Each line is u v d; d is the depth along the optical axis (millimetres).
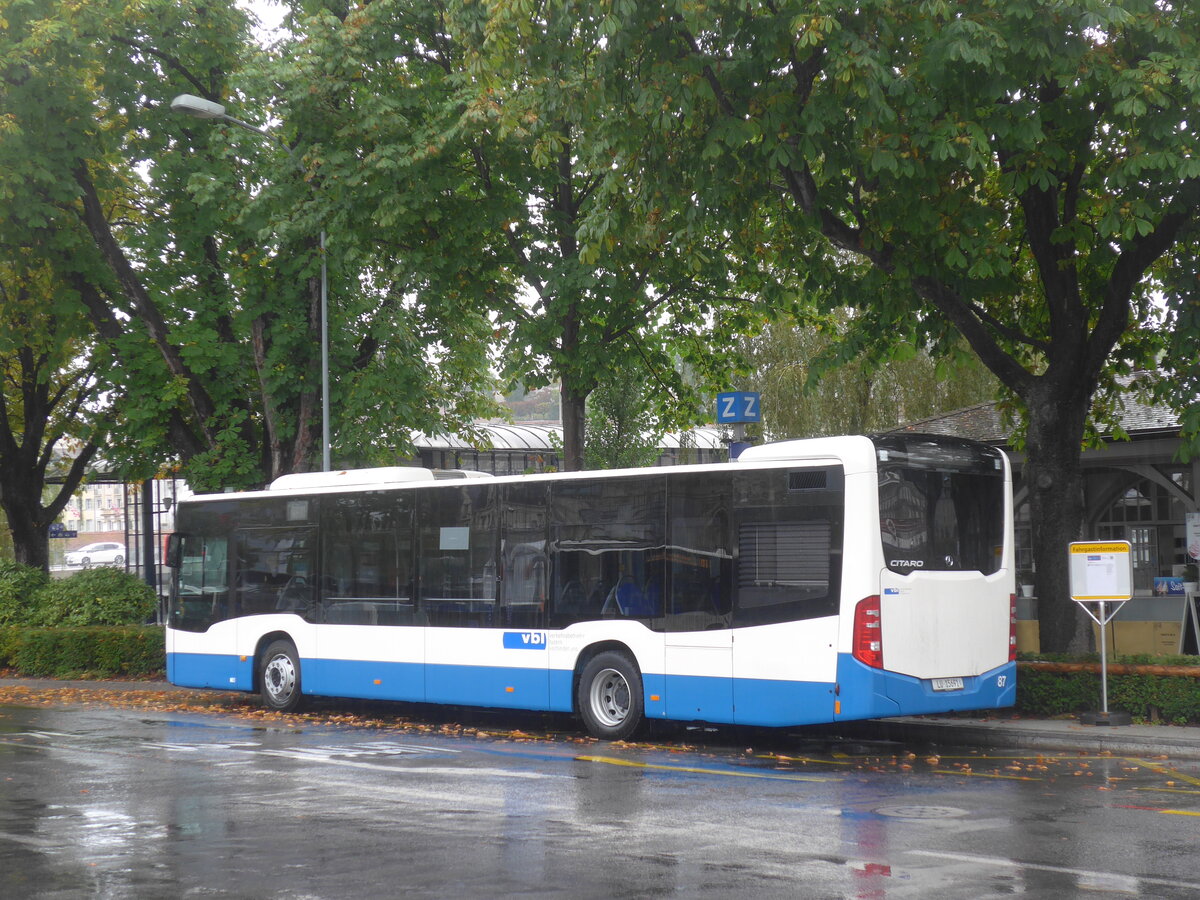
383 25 20797
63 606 26375
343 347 25656
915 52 13641
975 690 13773
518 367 21719
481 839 8625
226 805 10242
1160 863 7688
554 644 15500
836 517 13242
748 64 14195
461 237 20578
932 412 37000
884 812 9594
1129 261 15633
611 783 11242
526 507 15977
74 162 24469
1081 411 16312
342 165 20703
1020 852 8031
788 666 13422
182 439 26562
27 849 8523
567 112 15492
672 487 14617
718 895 6949
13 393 33750
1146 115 13227
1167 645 19234
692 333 25828
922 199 14508
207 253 26156
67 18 23000
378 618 17500
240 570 19438
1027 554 25688
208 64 25016
